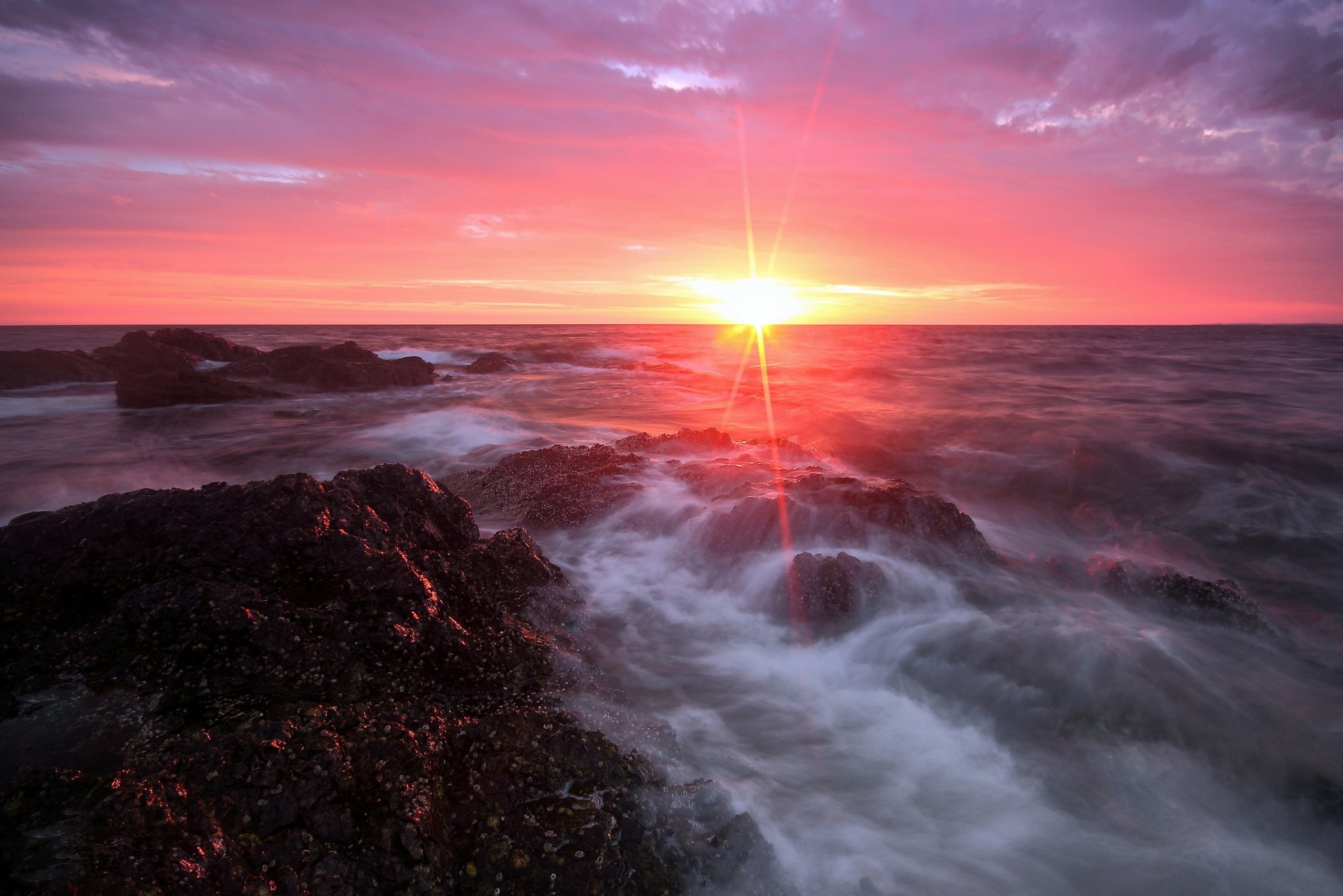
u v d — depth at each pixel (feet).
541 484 43.32
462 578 24.95
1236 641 28.50
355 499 25.58
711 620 28.81
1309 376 132.77
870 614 29.14
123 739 15.88
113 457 61.72
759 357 192.65
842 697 24.22
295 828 14.02
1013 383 124.16
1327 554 41.78
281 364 114.62
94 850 12.20
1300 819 19.53
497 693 20.21
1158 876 17.53
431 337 316.60
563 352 196.34
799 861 17.26
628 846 15.60
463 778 16.49
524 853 14.88
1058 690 24.49
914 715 23.35
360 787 15.07
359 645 19.58
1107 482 56.54
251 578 20.92
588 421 80.12
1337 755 21.95
